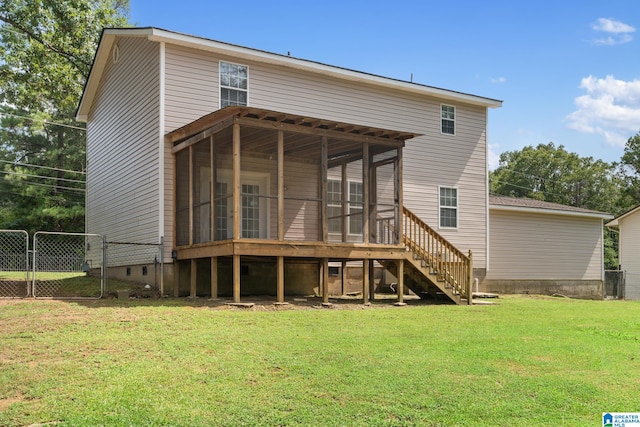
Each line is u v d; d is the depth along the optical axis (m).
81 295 12.30
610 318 11.27
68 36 21.91
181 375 5.75
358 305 11.88
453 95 17.83
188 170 12.82
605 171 50.94
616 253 48.16
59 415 4.62
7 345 6.89
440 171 17.73
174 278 12.62
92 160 19.41
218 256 11.34
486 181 18.83
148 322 8.43
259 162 14.37
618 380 6.06
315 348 7.05
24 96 24.70
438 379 5.82
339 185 15.80
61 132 33.00
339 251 11.83
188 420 4.54
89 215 19.56
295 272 14.80
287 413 4.75
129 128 15.24
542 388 5.66
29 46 22.95
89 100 19.31
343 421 4.60
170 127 13.09
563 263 21.70
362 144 12.94
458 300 13.37
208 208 12.95
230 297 12.52
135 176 14.69
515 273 20.25
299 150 13.88
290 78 15.02
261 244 10.86
